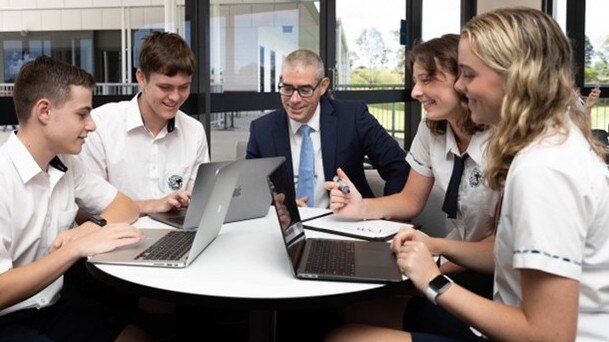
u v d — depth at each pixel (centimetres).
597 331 108
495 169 115
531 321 102
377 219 187
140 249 143
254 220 182
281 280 123
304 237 156
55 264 136
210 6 300
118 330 180
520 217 103
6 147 154
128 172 221
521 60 109
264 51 349
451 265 170
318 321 186
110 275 125
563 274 98
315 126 236
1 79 211
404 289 123
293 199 156
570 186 100
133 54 264
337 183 192
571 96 112
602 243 106
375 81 491
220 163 151
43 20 227
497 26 112
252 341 145
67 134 156
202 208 154
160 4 274
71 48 240
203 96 296
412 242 131
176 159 228
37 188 158
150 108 216
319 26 409
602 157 112
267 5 347
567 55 111
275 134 237
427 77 178
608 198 105
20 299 133
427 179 206
